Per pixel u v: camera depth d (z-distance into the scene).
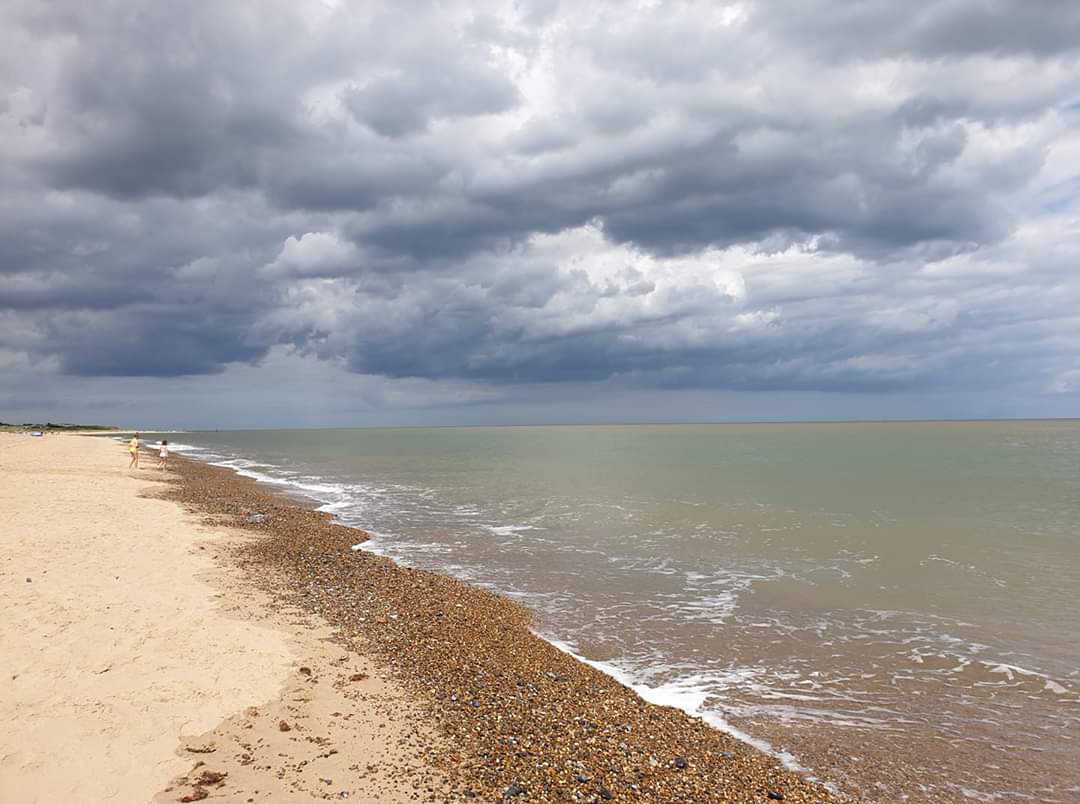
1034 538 26.69
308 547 22.67
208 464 66.88
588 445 123.44
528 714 10.20
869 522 30.52
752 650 14.09
